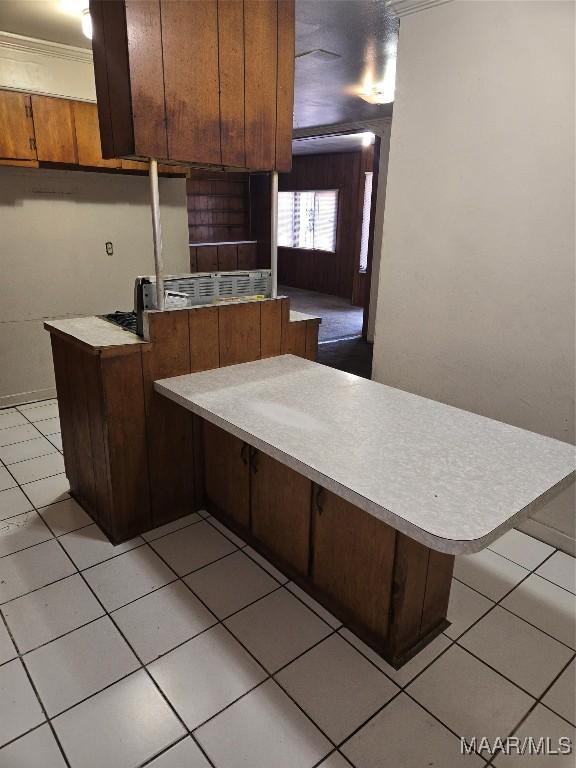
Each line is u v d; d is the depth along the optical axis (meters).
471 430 1.76
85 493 2.69
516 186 2.29
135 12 1.83
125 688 1.69
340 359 5.65
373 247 6.21
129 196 4.36
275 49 2.29
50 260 4.09
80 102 3.72
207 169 2.43
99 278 4.36
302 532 2.10
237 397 2.05
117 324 2.61
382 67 3.89
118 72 1.92
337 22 3.04
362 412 1.91
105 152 2.13
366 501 1.32
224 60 2.12
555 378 2.33
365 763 1.48
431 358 2.79
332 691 1.70
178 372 2.37
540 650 1.89
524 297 2.36
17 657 1.80
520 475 1.45
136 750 1.50
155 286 2.26
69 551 2.38
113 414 2.25
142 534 2.52
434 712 1.64
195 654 1.83
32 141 3.58
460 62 2.37
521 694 1.71
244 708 1.63
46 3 2.88
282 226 10.70
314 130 6.68
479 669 1.80
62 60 3.58
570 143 2.09
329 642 1.90
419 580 1.78
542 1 2.06
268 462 2.20
